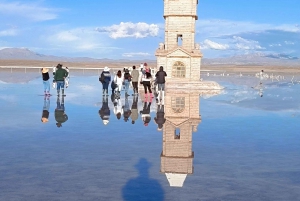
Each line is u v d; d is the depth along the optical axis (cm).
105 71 2992
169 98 3073
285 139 1388
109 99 2914
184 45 4731
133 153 1138
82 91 3591
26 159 1048
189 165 1005
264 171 951
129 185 823
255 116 2025
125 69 3148
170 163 1023
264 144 1294
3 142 1276
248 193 778
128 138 1380
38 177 879
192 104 2605
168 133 1498
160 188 804
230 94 3553
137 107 2395
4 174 901
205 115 2050
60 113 2030
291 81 6344
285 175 916
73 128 1580
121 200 727
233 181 862
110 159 1059
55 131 1502
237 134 1489
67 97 2956
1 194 757
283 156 1117
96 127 1616
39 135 1411
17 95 3033
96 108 2292
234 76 8812
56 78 2906
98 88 4019
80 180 859
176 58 4641
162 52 4644
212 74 10081
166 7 4738
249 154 1141
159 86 2891
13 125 1623
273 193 780
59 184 827
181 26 4722
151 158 1077
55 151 1151
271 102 2769
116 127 1630
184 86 4319
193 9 4684
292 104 2644
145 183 838
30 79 5538
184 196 755
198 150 1192
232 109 2330
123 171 938
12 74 7206
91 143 1280
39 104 2433
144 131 1538
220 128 1631
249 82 5978
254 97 3200
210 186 821
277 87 4709
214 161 1051
